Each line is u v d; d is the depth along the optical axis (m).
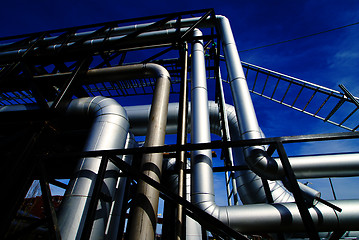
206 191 3.81
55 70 5.46
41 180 2.58
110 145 3.86
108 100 4.59
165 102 4.52
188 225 5.00
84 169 3.53
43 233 6.43
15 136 2.90
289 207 3.51
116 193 5.55
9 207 2.38
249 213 3.50
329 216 3.40
